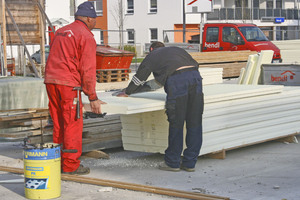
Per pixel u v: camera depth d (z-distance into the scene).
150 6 45.69
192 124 6.32
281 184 5.78
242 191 5.51
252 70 10.07
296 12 50.59
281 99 7.90
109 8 48.06
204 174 6.30
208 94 6.95
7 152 7.84
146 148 6.93
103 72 17.59
